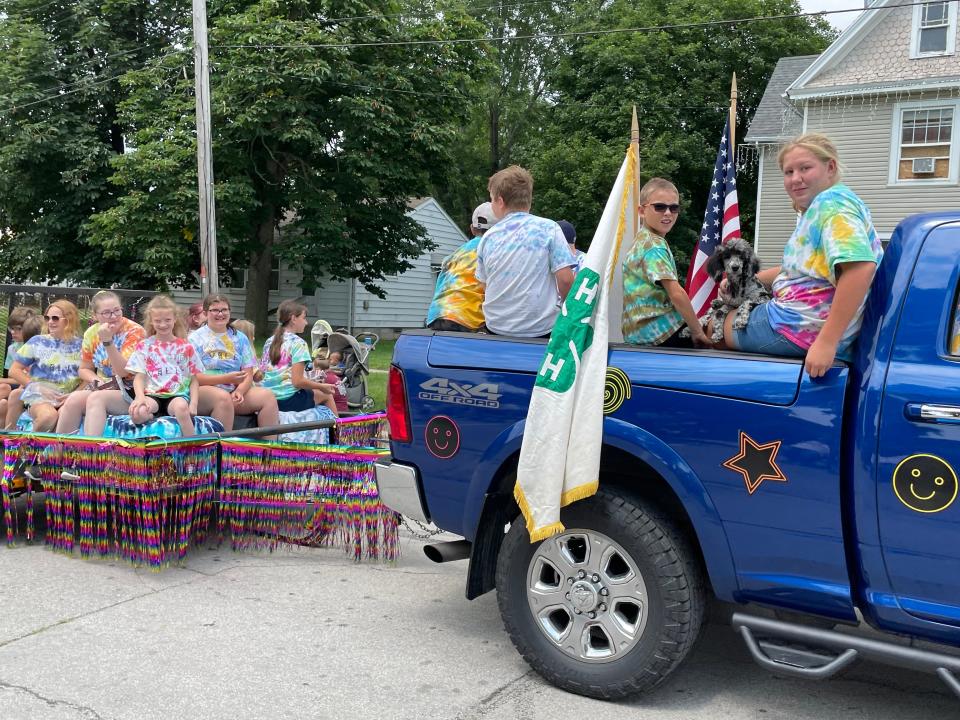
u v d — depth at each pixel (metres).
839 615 3.02
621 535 3.28
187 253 20.62
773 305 3.25
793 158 3.34
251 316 24.59
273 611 4.35
